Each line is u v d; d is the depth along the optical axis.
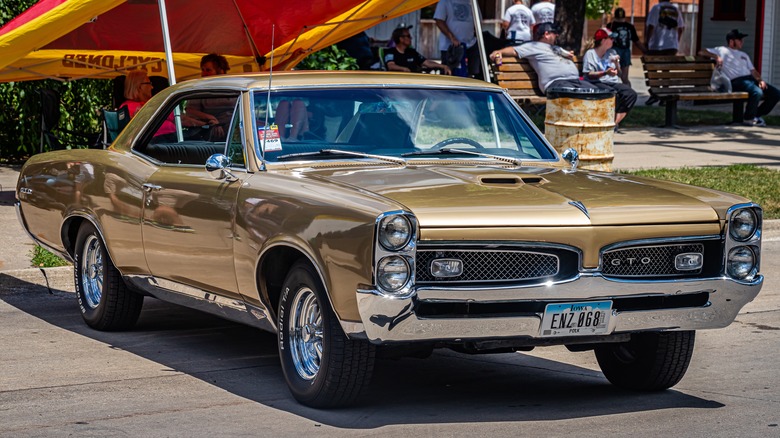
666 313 5.90
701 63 22.22
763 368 7.25
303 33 13.80
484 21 27.98
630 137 19.86
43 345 7.75
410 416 6.02
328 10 13.03
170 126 7.71
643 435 5.68
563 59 19.44
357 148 6.89
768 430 5.78
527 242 5.59
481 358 7.57
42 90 13.86
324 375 5.86
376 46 23.27
